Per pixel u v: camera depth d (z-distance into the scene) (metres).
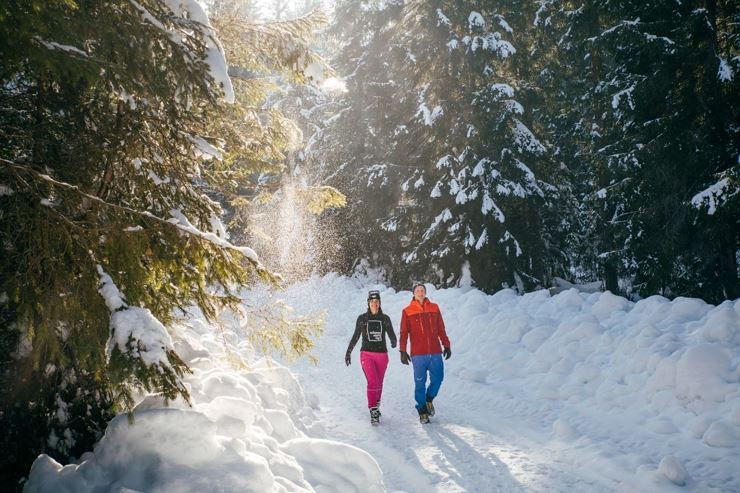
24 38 2.96
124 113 4.20
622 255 15.82
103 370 3.69
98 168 4.27
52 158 4.07
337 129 21.14
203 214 4.53
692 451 4.95
